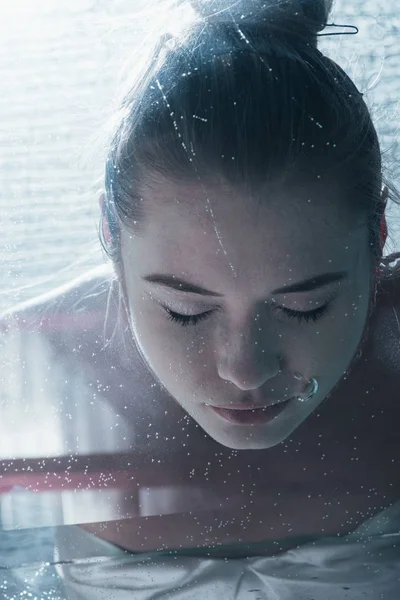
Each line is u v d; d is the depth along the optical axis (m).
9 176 0.87
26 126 0.86
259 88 0.69
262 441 0.76
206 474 0.76
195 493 0.76
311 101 0.70
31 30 0.85
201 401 0.74
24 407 0.80
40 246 0.87
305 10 0.74
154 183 0.68
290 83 0.70
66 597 0.69
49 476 0.77
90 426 0.79
